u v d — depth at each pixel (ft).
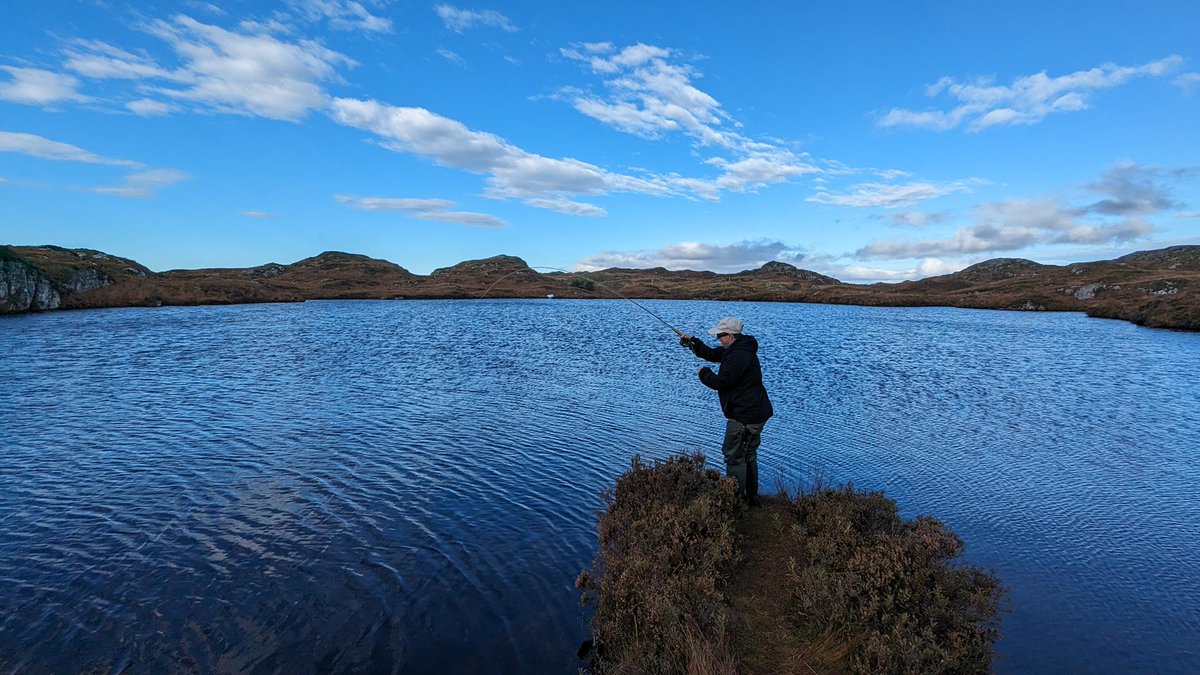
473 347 117.80
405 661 20.20
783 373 87.30
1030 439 51.65
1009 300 365.20
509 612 23.16
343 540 29.19
